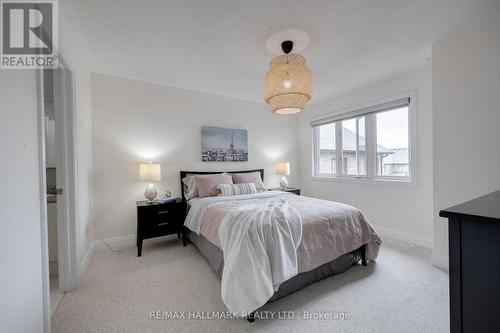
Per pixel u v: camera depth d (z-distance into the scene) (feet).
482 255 2.14
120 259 8.20
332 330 4.62
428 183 8.94
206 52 7.68
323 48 7.44
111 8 5.46
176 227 9.39
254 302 4.72
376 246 7.55
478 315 2.16
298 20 5.99
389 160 10.58
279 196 10.19
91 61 8.31
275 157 14.32
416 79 9.16
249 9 5.56
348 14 5.77
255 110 13.52
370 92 10.93
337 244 6.50
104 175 9.34
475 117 6.45
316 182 14.08
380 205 10.65
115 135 9.57
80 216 6.99
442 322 4.80
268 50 7.55
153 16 5.80
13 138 3.18
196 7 5.48
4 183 2.93
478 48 6.36
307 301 5.58
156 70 9.12
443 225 7.13
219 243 6.44
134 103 9.98
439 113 7.13
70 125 6.16
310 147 14.48
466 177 6.64
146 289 6.19
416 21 6.10
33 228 3.65
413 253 8.38
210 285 6.40
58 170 6.04
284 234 5.48
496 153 6.13
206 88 11.28
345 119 12.34
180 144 11.06
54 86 6.07
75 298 5.76
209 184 10.17
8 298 2.93
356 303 5.49
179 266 7.63
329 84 10.77
